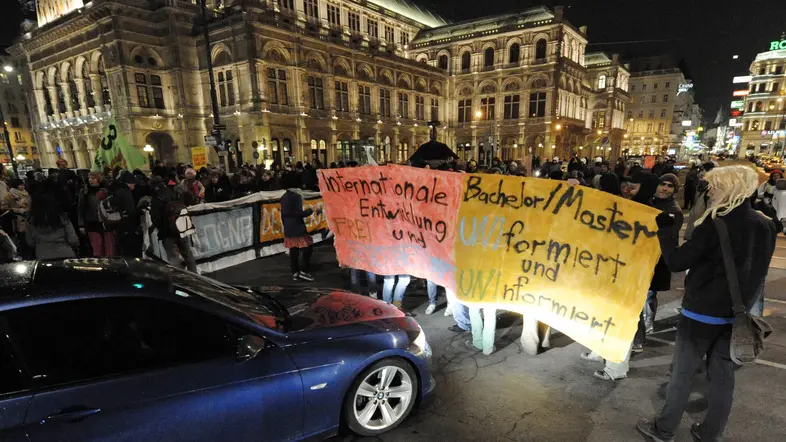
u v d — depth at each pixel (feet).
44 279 7.41
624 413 10.43
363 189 16.21
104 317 7.19
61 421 6.39
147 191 24.99
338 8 143.54
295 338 8.72
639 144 251.80
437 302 18.70
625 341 10.97
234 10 102.32
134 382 6.97
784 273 22.06
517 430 9.89
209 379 7.47
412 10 189.47
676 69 235.40
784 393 11.08
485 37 159.12
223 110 107.24
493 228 12.87
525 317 13.47
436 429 9.99
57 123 130.72
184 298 7.89
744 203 7.61
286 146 109.29
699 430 8.71
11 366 6.47
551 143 151.84
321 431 8.83
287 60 106.01
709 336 8.00
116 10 96.94
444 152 26.89
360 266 17.31
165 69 106.93
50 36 119.24
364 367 9.22
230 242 25.49
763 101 239.30
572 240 11.62
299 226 21.54
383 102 140.67
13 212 25.22
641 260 10.61
